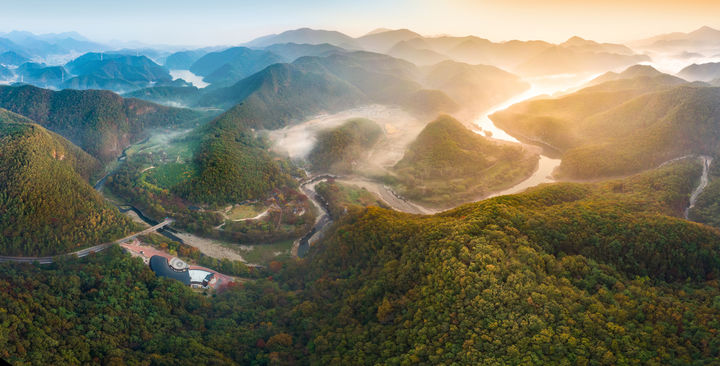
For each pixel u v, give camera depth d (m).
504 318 107.94
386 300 136.12
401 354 112.88
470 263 124.31
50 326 131.50
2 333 115.69
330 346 131.75
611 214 162.88
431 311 119.00
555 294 112.25
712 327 99.62
